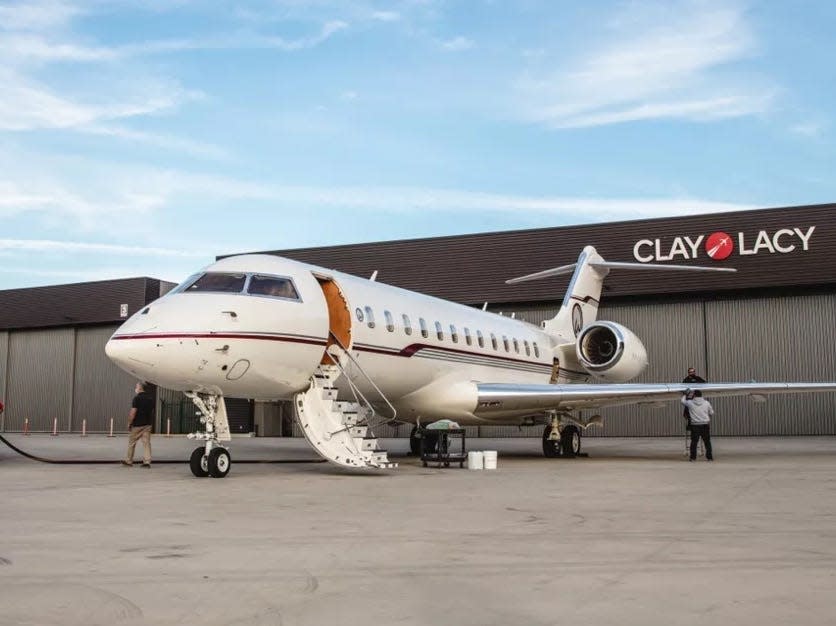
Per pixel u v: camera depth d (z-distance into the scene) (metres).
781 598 5.09
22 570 5.91
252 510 9.24
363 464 14.20
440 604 4.95
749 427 33.00
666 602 5.00
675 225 33.22
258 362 13.79
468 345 19.41
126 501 10.13
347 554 6.52
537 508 9.43
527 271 35.31
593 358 21.66
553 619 4.62
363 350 16.02
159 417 42.38
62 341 44.94
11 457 19.73
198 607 4.89
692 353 33.72
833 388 18.28
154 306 13.65
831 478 13.27
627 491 11.35
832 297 32.06
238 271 14.30
